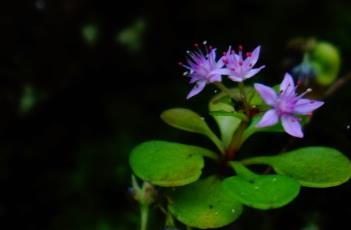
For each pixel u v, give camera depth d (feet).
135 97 1.64
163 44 1.67
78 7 1.65
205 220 0.94
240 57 0.96
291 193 0.91
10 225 1.56
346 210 1.26
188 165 0.95
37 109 1.67
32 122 1.66
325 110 1.35
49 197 1.56
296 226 1.25
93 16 1.66
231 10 1.67
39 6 1.64
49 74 1.68
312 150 0.97
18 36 1.66
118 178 1.47
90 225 1.42
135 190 1.03
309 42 1.19
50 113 1.67
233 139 0.98
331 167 0.96
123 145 1.53
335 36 1.60
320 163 0.96
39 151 1.63
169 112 1.00
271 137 1.38
